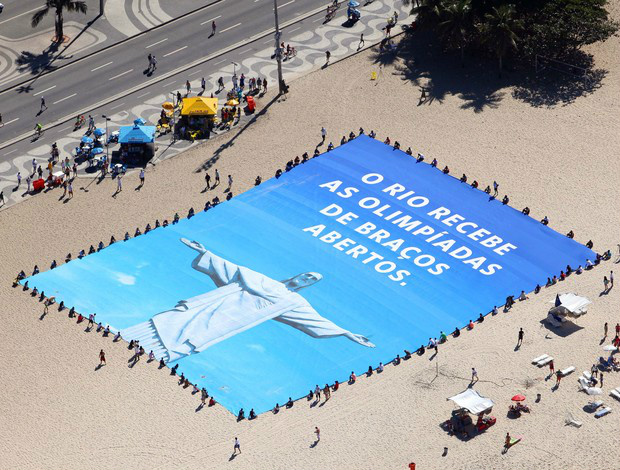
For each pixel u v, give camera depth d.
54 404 149.75
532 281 165.62
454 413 145.88
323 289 165.50
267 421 147.25
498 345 155.88
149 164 186.75
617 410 145.88
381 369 153.62
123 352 156.75
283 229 175.00
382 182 182.00
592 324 157.62
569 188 179.12
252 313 162.12
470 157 185.38
